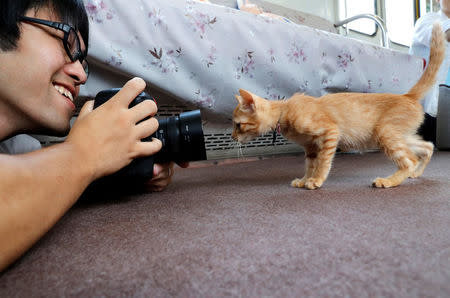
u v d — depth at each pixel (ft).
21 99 1.53
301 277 1.02
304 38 5.13
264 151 6.19
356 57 5.78
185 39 4.02
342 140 3.58
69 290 1.01
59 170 1.30
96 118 1.67
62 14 1.71
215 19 4.27
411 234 1.42
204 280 1.03
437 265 1.07
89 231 1.70
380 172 4.02
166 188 3.18
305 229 1.55
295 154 6.70
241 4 7.29
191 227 1.69
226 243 1.39
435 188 2.71
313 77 5.32
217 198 2.52
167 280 1.05
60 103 1.74
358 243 1.31
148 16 3.71
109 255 1.31
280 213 1.91
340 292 0.91
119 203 2.48
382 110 3.41
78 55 1.86
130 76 3.77
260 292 0.93
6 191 1.05
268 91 4.95
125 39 3.59
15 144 2.38
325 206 2.07
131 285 1.02
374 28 12.39
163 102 4.50
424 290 0.90
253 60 4.66
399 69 6.44
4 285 1.06
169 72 3.98
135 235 1.59
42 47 1.55
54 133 1.85
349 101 3.53
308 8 10.28
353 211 1.90
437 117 7.08
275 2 9.46
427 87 3.57
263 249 1.29
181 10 3.98
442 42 3.48
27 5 1.51
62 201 1.27
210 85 4.38
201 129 2.63
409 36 14.46
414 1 14.47
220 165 5.29
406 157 3.13
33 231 1.12
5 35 1.42
